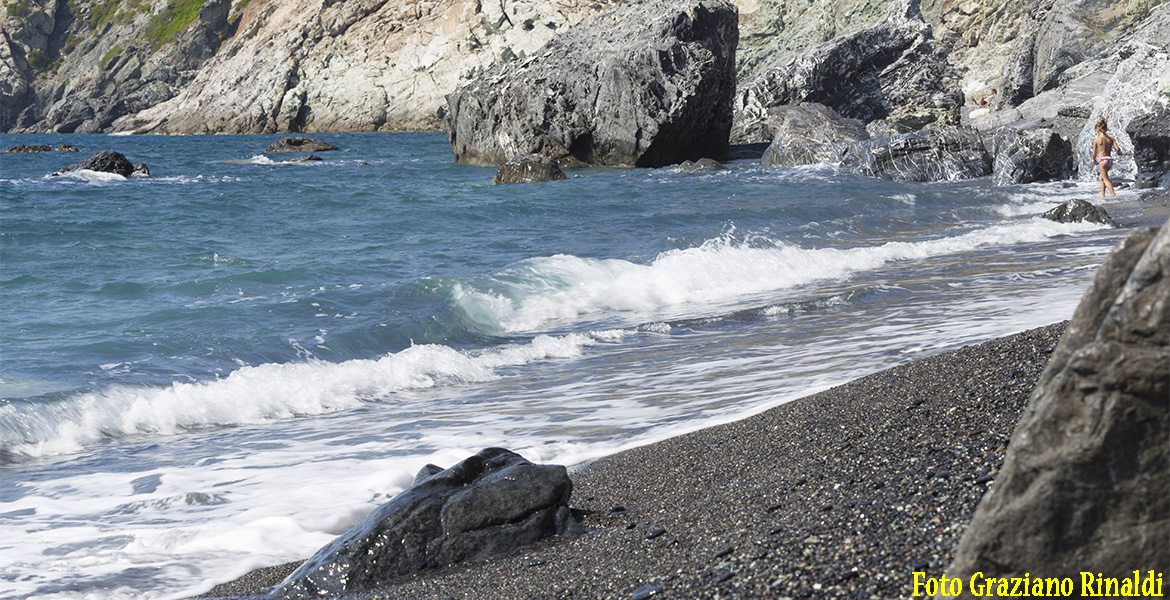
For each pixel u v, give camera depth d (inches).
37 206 962.1
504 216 804.0
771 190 950.4
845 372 280.5
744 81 1804.9
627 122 1364.4
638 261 558.6
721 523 155.8
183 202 1000.2
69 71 5142.7
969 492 133.6
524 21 4387.3
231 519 208.7
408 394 323.6
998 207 773.9
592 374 327.9
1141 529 78.3
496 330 417.7
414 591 153.4
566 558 156.9
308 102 4576.8
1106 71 1368.1
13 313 441.4
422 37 4500.5
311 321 416.5
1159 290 78.2
